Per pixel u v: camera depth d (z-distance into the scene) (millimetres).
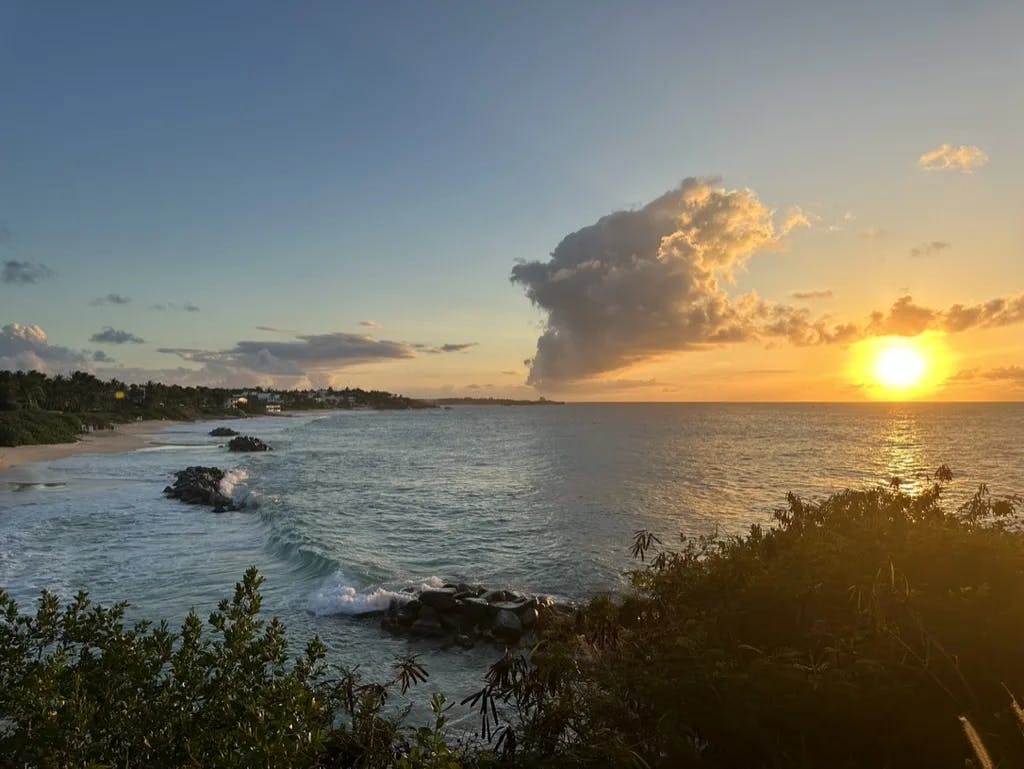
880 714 3854
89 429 94000
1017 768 3439
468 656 11875
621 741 4035
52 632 4793
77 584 16062
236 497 32250
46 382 123812
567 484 38531
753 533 7395
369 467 50969
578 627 5840
